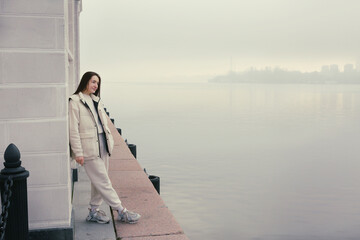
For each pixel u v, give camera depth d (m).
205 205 22.47
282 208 23.36
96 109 4.79
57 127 4.43
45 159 4.43
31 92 4.35
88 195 6.31
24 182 3.65
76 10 11.22
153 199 6.33
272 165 36.12
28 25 4.29
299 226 20.25
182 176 29.55
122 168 8.79
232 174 31.41
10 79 4.29
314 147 46.84
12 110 4.32
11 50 4.27
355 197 26.02
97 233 4.79
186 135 53.16
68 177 4.50
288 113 95.81
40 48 4.33
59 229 4.45
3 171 3.57
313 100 158.62
